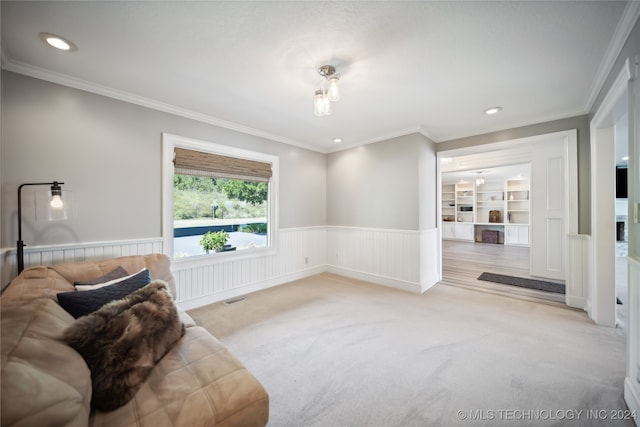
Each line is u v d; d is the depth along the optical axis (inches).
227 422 37.5
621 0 51.9
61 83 83.2
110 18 57.2
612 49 67.6
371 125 130.6
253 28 60.9
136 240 98.8
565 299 119.5
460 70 78.9
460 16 56.9
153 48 68.6
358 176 163.0
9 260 74.0
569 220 113.8
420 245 136.4
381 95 96.2
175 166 110.3
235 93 95.0
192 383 42.5
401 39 64.8
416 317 103.7
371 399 59.7
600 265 96.4
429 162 147.6
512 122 125.1
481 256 238.2
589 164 108.0
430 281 146.9
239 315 106.4
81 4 53.0
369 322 99.3
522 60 73.5
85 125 87.8
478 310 110.4
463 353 77.7
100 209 91.0
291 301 122.6
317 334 90.2
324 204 181.2
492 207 343.0
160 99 100.1
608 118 88.2
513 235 313.0
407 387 63.5
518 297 126.7
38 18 56.7
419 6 54.1
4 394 24.6
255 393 41.6
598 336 87.2
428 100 100.3
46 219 79.3
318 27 60.6
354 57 72.4
